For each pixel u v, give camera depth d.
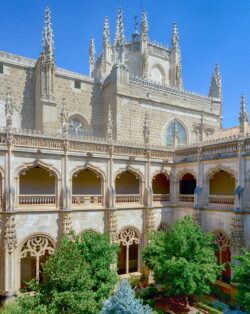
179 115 43.44
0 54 33.62
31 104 35.41
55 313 15.45
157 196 34.03
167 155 34.44
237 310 23.86
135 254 36.62
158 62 54.12
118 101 37.12
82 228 27.81
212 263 22.78
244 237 26.08
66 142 26.92
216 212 29.23
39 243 25.84
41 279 28.36
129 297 15.01
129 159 30.72
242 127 27.11
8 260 23.45
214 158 29.44
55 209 26.33
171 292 22.70
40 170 30.47
